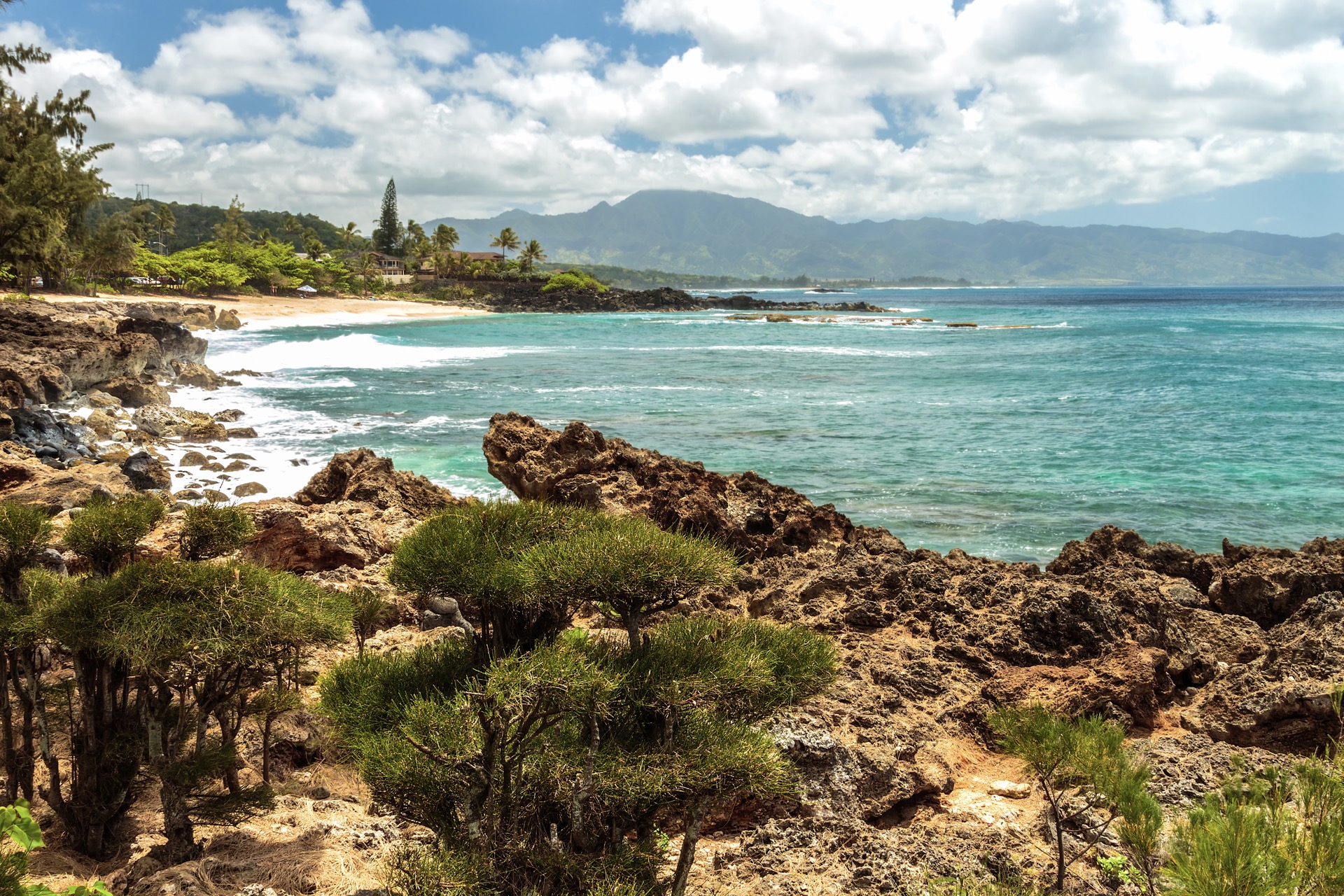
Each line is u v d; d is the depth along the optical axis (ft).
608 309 605.31
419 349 242.17
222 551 19.70
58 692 20.54
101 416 97.81
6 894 10.73
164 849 17.37
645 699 14.47
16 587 19.27
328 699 16.78
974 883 17.08
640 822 15.46
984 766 23.66
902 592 33.32
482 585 16.02
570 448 53.06
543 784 14.14
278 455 90.58
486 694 12.86
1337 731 23.22
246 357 199.72
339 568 38.52
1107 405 140.26
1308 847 12.12
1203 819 13.85
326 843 17.76
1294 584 33.76
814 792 20.29
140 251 424.46
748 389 158.81
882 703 25.38
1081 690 25.32
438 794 14.01
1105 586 31.65
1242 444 106.73
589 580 14.71
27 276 256.93
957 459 97.25
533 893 13.56
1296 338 292.40
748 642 16.30
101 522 18.83
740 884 17.65
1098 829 19.43
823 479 86.94
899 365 206.08
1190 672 28.78
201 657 16.21
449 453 92.32
